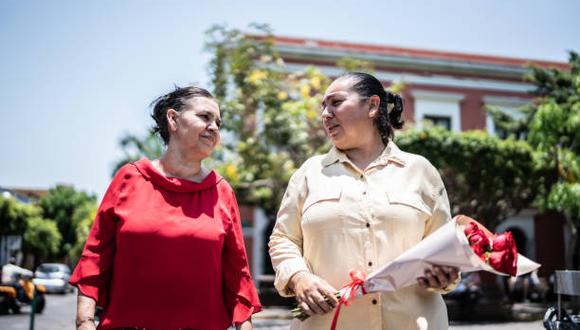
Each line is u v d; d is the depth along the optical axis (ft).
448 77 67.36
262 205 51.39
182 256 7.36
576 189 41.50
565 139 43.65
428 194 8.18
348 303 7.23
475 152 41.27
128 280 7.25
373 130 8.58
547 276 66.85
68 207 164.55
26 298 49.60
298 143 40.22
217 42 41.52
